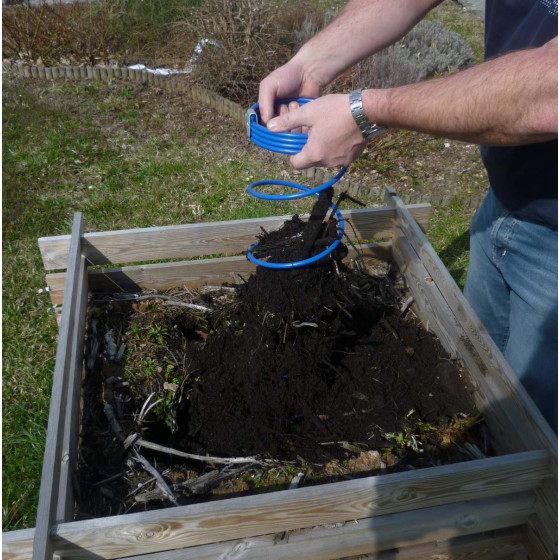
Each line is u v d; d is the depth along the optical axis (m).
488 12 1.67
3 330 2.95
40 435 2.41
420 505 1.49
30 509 2.15
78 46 6.22
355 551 1.55
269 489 1.70
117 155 4.58
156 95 5.60
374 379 2.05
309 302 2.00
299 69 1.90
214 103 5.32
